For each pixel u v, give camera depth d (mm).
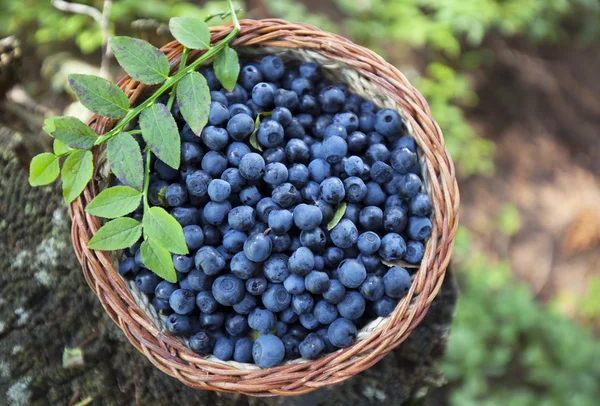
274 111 327
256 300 321
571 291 688
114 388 351
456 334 549
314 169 324
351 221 322
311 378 307
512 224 707
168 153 306
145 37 406
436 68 649
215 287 314
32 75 473
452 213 318
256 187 323
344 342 312
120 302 310
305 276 315
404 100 325
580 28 797
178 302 314
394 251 317
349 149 332
